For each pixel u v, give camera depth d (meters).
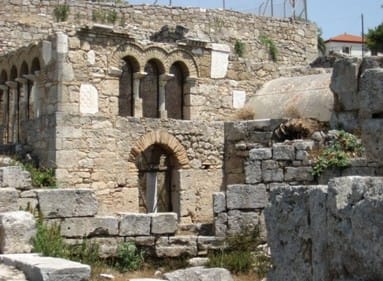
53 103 22.97
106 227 16.52
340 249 6.83
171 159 25.27
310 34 45.06
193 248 17.11
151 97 31.72
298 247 7.85
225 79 27.67
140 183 30.30
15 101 26.34
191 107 26.61
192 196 25.11
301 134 22.66
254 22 42.81
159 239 17.03
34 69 24.80
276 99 26.44
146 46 25.34
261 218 17.58
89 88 23.47
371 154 10.66
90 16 37.19
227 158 25.52
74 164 22.53
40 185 21.39
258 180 18.17
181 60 26.42
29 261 11.62
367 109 10.61
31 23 35.19
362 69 17.53
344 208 6.81
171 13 39.94
